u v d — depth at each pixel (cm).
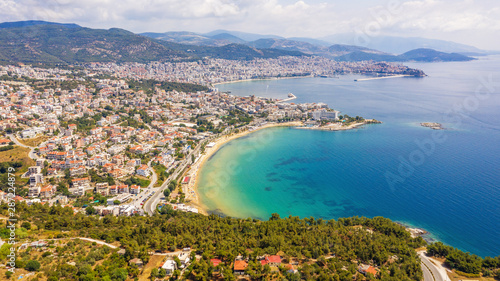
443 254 19300
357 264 17038
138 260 16388
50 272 14200
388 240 19638
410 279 15700
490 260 18138
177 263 16075
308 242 18500
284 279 14688
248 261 16188
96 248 17312
